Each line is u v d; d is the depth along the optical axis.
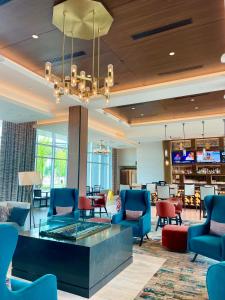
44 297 1.78
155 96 6.36
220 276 1.36
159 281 3.17
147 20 3.60
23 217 4.89
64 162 13.27
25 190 9.02
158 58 4.83
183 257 4.11
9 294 1.49
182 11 3.41
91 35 3.88
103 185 16.50
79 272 2.84
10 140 8.78
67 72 5.55
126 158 17.19
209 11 3.41
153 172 13.76
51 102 6.99
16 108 6.43
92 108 7.60
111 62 5.02
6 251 1.40
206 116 9.16
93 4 3.15
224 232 3.70
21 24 3.74
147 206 5.29
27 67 5.29
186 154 12.05
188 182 11.85
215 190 8.50
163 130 11.24
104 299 2.72
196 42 4.23
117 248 3.44
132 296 2.78
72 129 7.34
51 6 3.30
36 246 3.18
